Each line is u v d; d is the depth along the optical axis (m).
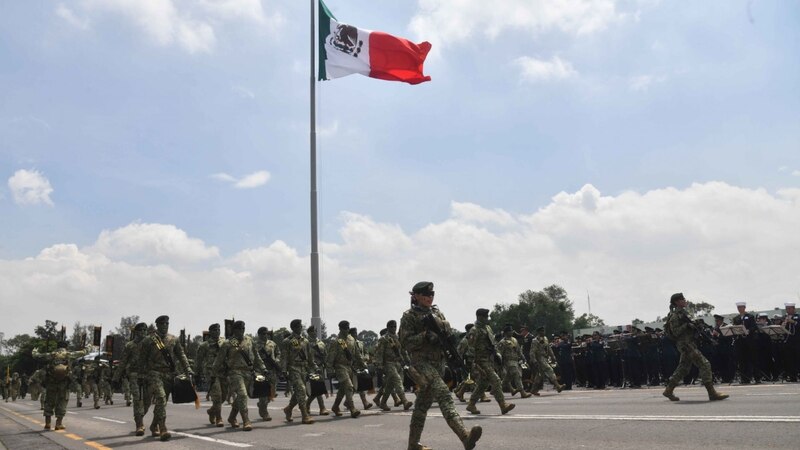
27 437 12.66
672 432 7.74
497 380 12.24
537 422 9.99
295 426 12.42
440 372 6.96
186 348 29.11
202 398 27.53
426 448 7.06
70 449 10.10
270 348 14.55
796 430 7.11
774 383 15.93
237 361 12.69
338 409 14.41
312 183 25.98
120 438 11.78
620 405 11.98
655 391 15.66
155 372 11.41
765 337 16.70
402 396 14.75
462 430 6.54
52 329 110.38
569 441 7.69
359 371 14.75
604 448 6.99
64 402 14.76
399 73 26.17
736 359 17.09
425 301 7.04
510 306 125.50
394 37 25.88
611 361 20.17
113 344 36.97
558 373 21.52
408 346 6.98
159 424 11.11
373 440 9.23
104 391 28.27
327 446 8.81
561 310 125.81
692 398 12.30
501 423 10.28
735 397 11.66
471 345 12.54
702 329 11.86
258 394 13.08
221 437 11.06
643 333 19.58
